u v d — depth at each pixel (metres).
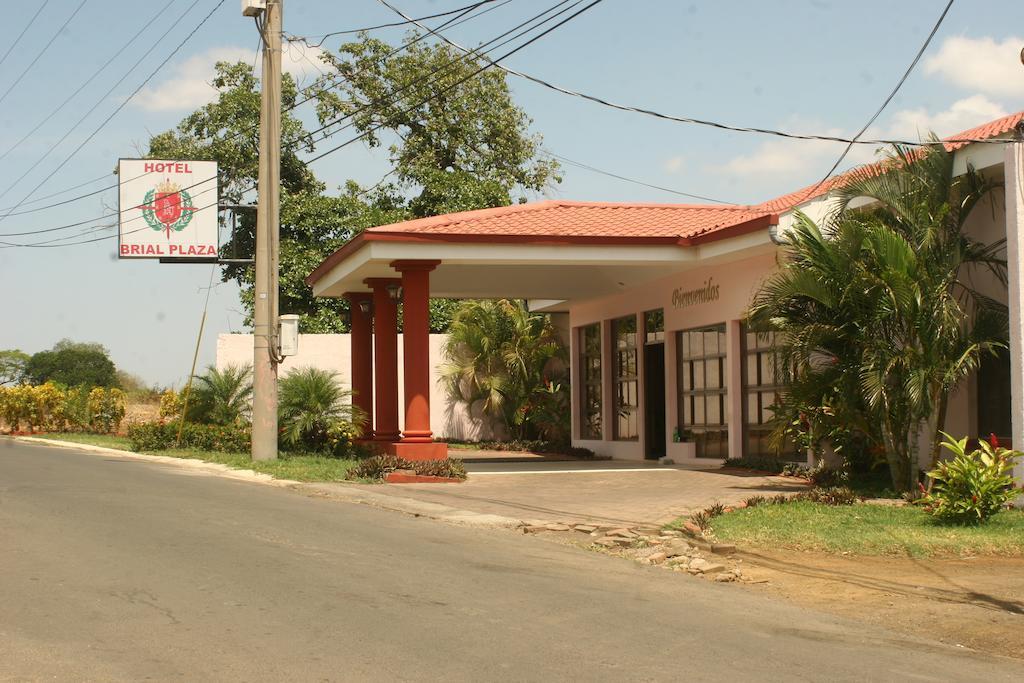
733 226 18.97
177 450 23.92
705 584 9.69
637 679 6.17
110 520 11.45
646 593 8.98
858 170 16.36
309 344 32.16
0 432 35.94
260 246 20.72
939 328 14.86
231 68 40.44
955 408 17.47
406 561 9.81
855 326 15.49
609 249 20.02
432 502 15.00
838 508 14.41
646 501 15.18
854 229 15.13
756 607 8.73
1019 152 14.20
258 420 20.61
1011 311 14.26
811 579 10.25
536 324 30.97
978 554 11.67
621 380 26.19
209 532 10.90
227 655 6.36
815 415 16.23
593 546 11.52
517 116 42.06
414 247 19.27
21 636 6.67
